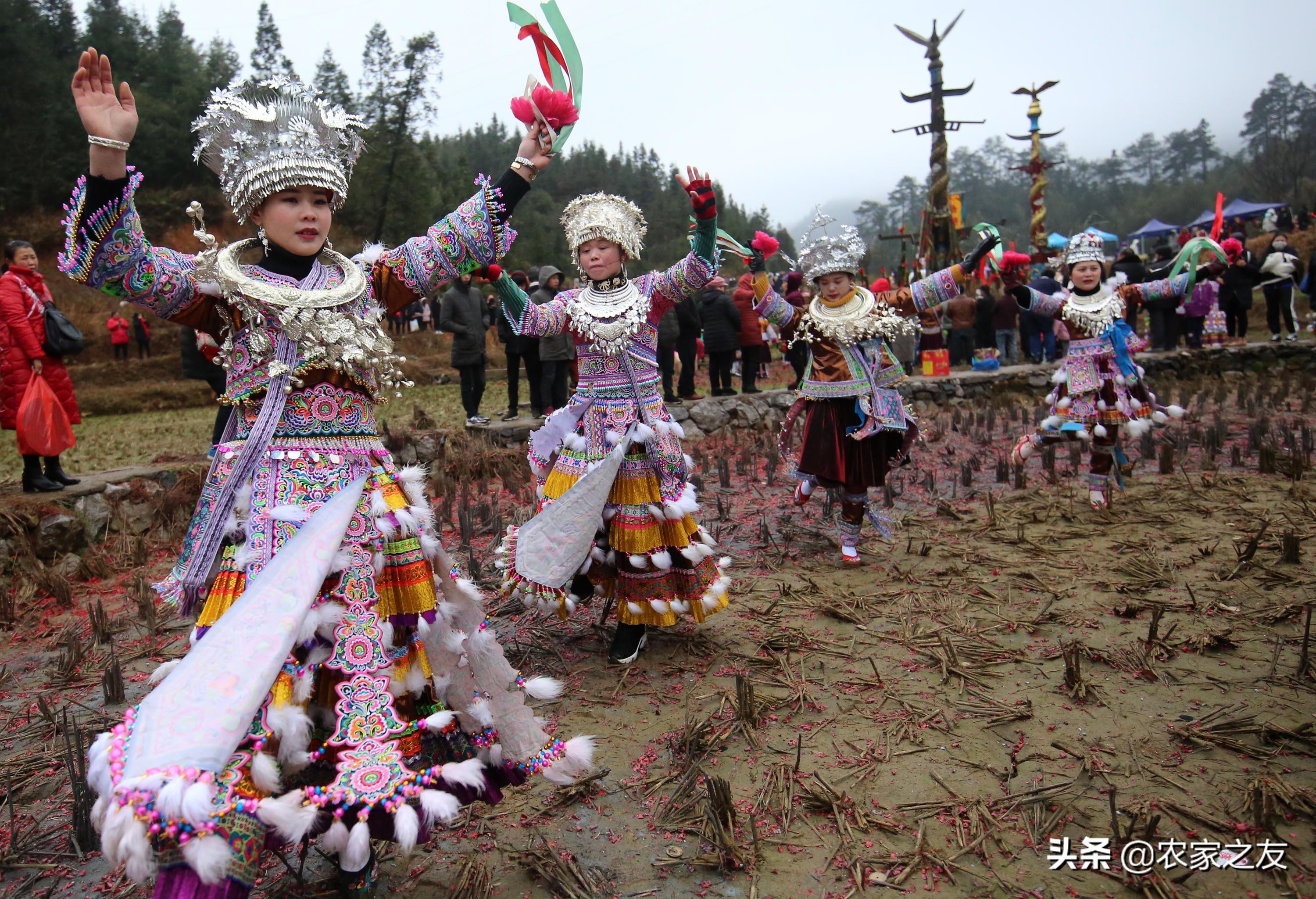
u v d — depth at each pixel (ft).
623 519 13.07
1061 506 21.39
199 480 24.17
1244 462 25.64
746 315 37.45
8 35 167.73
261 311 7.44
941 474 26.78
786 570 17.76
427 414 40.11
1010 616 14.56
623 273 13.61
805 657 13.37
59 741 11.48
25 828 9.54
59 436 21.07
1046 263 45.78
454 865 8.58
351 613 7.14
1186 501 21.17
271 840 6.70
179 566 7.55
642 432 12.90
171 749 5.77
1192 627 13.67
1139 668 12.34
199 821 5.51
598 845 8.86
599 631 14.85
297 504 7.40
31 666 14.48
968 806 9.24
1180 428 31.55
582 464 13.29
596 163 380.99
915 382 41.65
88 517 21.39
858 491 17.72
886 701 11.82
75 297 114.62
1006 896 7.91
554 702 12.19
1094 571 16.52
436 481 26.78
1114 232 373.81
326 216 7.88
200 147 7.85
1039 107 81.15
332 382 7.75
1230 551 17.20
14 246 21.12
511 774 8.11
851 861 8.47
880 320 17.20
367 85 153.28
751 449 31.32
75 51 199.00
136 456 36.73
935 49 63.31
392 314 8.47
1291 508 20.01
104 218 6.70
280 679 6.81
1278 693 11.44
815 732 11.06
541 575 12.17
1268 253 53.78
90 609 15.47
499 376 85.76
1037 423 35.24
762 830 9.01
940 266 65.16
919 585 16.34
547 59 9.01
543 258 215.31
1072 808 9.18
